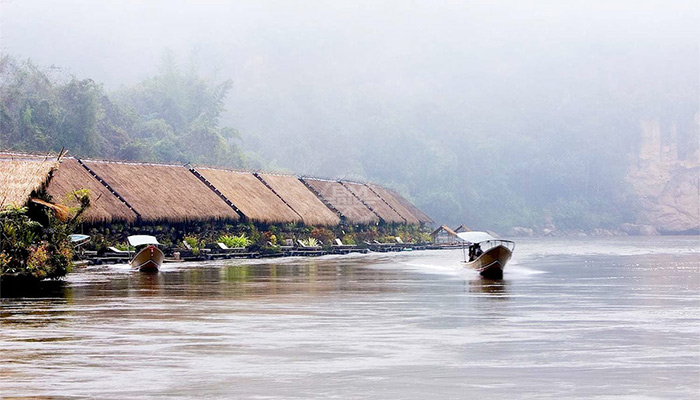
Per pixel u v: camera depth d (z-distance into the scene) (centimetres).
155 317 2936
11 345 2278
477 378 1839
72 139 15075
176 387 1742
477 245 6556
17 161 4834
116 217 7206
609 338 2425
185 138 19112
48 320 2839
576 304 3462
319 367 1962
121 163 8188
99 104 17125
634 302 3569
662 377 1845
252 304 3434
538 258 8844
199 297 3753
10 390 1708
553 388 1736
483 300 3653
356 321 2831
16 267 4322
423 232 15375
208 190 8975
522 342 2347
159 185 8256
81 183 7219
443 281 4956
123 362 2020
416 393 1691
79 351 2181
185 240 8288
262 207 9662
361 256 9831
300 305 3397
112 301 3541
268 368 1950
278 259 8544
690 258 8706
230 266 6856
